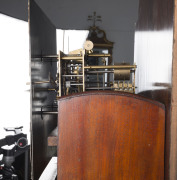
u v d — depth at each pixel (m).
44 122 2.06
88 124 1.10
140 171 1.10
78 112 1.10
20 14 3.69
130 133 1.09
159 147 1.09
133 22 4.04
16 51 3.24
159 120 1.08
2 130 2.92
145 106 1.08
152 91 1.44
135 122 1.08
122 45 4.05
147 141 1.09
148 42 1.62
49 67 2.42
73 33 4.04
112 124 1.09
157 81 1.28
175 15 0.97
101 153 1.10
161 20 1.18
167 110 1.07
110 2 4.00
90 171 1.11
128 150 1.09
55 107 2.50
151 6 1.49
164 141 1.09
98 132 1.10
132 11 4.02
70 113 1.10
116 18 4.03
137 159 1.10
